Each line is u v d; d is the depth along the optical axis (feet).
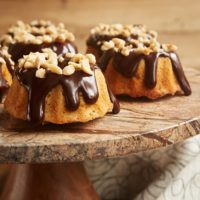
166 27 3.01
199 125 1.56
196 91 1.85
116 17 2.94
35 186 1.84
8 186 1.99
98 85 1.59
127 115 1.62
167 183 1.99
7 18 2.82
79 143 1.39
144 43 1.88
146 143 1.46
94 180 2.22
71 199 1.85
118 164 2.20
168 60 1.79
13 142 1.41
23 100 1.55
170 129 1.49
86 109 1.54
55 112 1.52
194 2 3.00
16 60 1.92
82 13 2.89
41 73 1.53
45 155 1.39
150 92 1.76
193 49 3.04
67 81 1.52
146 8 2.96
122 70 1.78
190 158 2.02
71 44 1.98
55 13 2.87
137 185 2.22
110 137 1.43
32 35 2.00
